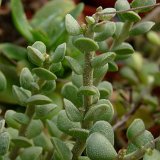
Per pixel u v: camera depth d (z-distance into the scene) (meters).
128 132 0.17
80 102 0.19
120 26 0.21
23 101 0.19
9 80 0.28
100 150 0.16
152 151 0.15
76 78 0.20
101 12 0.17
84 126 0.18
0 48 0.30
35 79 0.20
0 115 0.27
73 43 0.18
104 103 0.18
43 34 0.29
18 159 0.21
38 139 0.22
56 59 0.18
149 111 0.30
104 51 0.21
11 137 0.21
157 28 0.23
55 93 0.28
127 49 0.21
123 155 0.16
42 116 0.20
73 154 0.18
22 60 0.29
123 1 0.20
